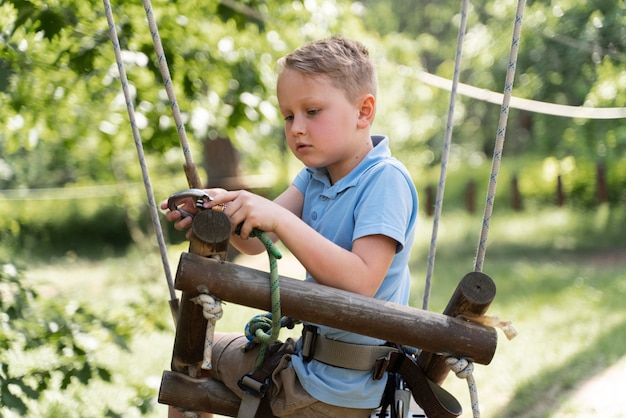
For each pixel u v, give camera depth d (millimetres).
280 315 2039
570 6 10906
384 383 2262
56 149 14320
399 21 23047
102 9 5004
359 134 2340
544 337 7152
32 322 4438
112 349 6711
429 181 19312
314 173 2430
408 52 7934
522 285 9930
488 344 2064
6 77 4848
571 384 5770
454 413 2240
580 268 11062
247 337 2352
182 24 5309
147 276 11750
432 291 9750
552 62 11578
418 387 2250
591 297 8820
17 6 4551
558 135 12961
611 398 5344
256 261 11836
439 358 2246
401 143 20438
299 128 2244
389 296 2332
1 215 9969
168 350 6859
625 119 12078
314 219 2379
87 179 15578
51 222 17016
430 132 20438
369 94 2326
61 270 13914
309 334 2291
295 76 2252
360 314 2059
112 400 5375
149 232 15688
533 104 5043
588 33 10156
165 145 5371
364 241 2195
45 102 5387
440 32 22750
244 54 5699
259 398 2270
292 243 2100
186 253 2021
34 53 5008
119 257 15406
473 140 20906
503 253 13086
